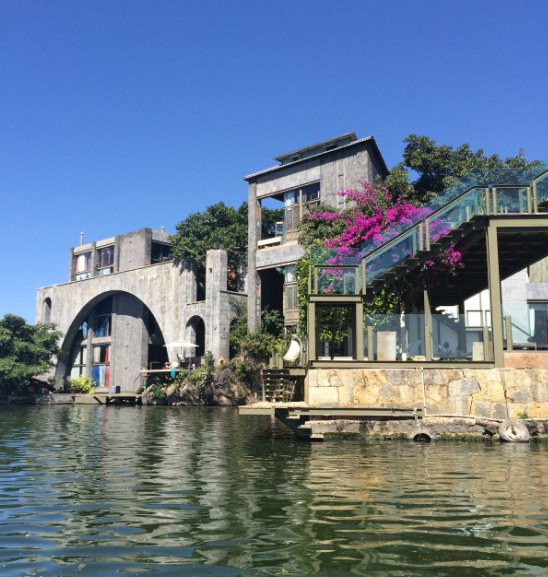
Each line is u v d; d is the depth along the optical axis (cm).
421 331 1480
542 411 1359
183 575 405
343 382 1417
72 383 5153
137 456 1113
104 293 5372
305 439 1426
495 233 1495
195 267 4606
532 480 785
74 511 611
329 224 2788
